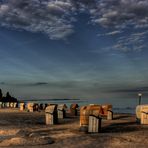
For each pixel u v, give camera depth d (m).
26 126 27.61
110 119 33.78
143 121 28.39
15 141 17.91
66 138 19.50
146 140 18.73
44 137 18.91
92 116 22.36
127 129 24.36
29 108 53.66
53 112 29.47
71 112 41.75
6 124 29.48
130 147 16.73
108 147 16.72
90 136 20.30
